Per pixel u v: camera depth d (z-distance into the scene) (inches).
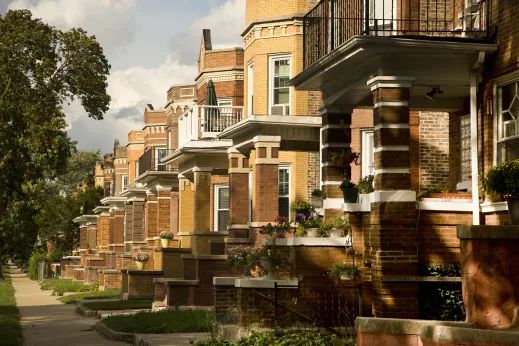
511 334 365.4
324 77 768.9
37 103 1434.5
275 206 1048.8
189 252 1398.9
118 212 2231.8
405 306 656.4
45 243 3887.8
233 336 715.4
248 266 752.3
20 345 818.2
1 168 1470.2
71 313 1328.7
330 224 723.4
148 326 888.3
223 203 1483.8
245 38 1272.1
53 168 1665.8
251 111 1249.4
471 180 736.3
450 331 381.7
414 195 668.7
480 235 462.9
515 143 658.8
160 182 1611.7
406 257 663.1
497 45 668.7
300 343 610.9
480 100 690.2
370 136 1074.1
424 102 778.8
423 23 793.6
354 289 700.0
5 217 2140.7
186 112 1371.8
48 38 1428.4
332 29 764.0
